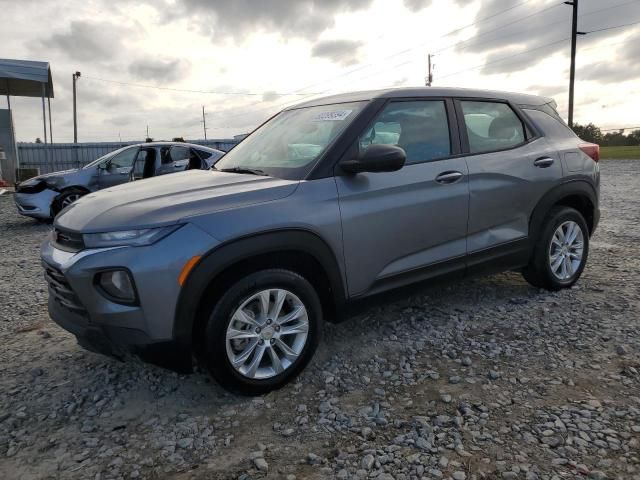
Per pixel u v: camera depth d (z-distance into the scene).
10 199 15.79
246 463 2.40
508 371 3.18
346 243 3.18
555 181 4.30
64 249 2.88
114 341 2.69
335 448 2.48
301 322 3.05
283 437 2.59
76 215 2.99
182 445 2.54
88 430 2.71
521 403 2.81
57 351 3.74
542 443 2.45
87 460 2.46
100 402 2.99
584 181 4.53
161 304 2.62
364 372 3.24
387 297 3.48
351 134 3.33
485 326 3.88
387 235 3.36
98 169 10.11
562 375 3.10
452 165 3.71
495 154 3.98
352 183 3.23
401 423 2.66
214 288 2.81
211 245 2.69
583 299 4.38
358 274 3.28
